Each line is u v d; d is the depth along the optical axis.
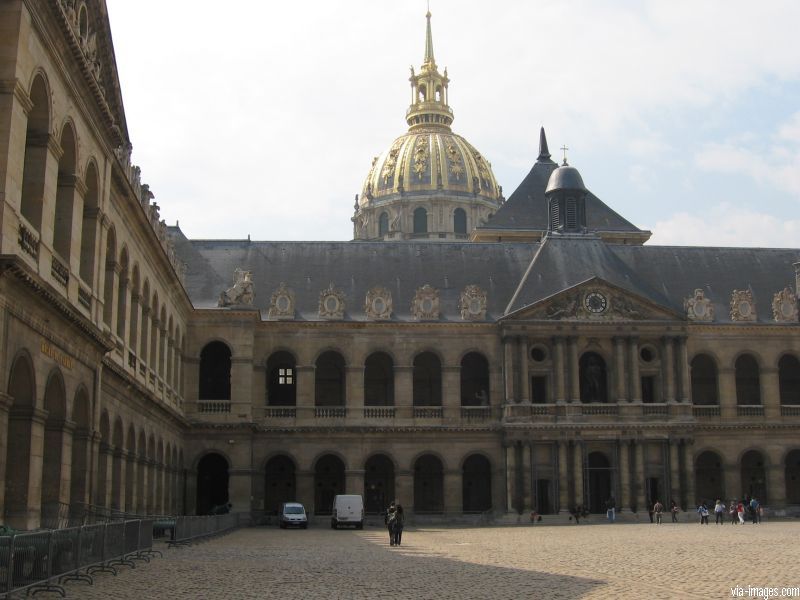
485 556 44.03
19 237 32.56
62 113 36.84
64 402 38.19
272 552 46.31
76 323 38.00
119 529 35.69
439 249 100.06
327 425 89.62
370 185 182.50
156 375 66.62
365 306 92.88
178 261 78.88
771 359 94.56
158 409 66.94
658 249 102.69
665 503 88.88
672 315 91.69
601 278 91.06
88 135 41.31
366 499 92.88
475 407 90.69
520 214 117.38
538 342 91.31
